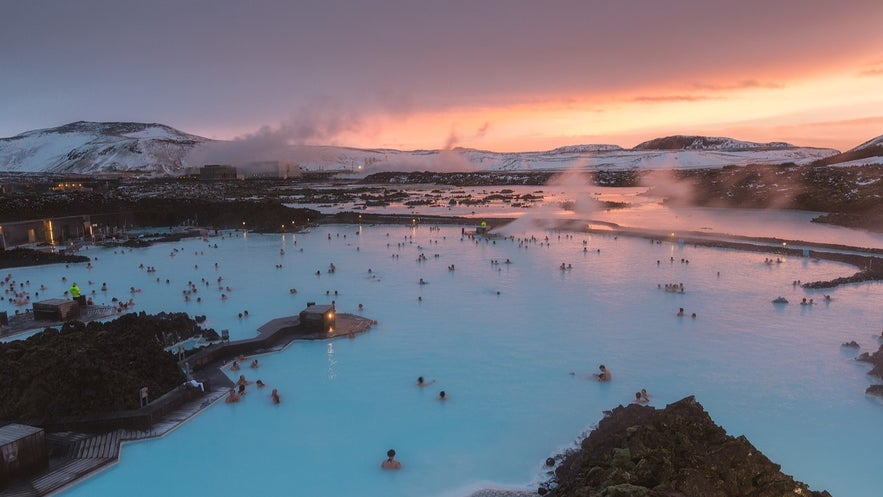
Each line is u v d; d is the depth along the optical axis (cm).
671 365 2781
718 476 1567
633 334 3275
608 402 2388
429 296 4259
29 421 2116
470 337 3281
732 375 2636
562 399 2427
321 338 3247
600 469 1603
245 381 2608
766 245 5925
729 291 4219
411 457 1983
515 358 2927
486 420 2248
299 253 6303
